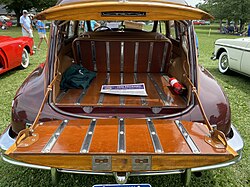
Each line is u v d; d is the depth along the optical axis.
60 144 1.72
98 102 2.34
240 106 4.29
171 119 2.12
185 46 2.81
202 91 2.31
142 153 1.62
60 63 2.72
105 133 1.88
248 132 3.38
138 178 2.45
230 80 5.90
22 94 2.29
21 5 32.00
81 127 1.97
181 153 1.63
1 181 2.40
